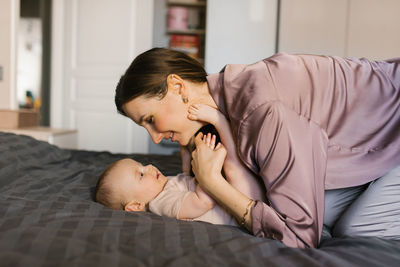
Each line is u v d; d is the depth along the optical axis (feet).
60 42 12.69
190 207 3.15
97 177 4.69
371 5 11.61
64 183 4.38
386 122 2.93
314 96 2.77
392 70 3.09
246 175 2.90
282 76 2.77
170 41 14.40
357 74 2.98
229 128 2.99
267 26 12.04
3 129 8.13
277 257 2.25
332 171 2.84
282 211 2.55
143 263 2.11
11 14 9.34
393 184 2.96
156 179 3.67
